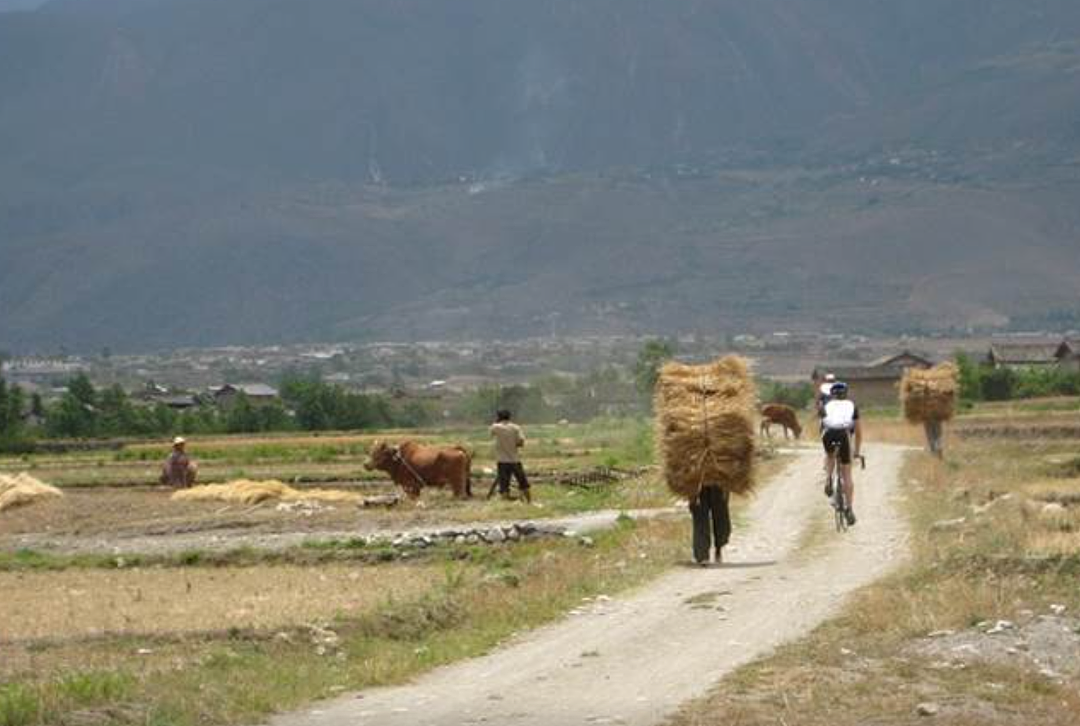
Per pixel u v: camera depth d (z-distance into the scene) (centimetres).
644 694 1652
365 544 3225
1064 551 2419
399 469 4362
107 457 8669
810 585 2367
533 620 2158
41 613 2395
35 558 3278
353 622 2053
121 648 1939
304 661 1856
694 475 2645
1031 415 8631
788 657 1827
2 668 1797
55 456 9288
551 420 13862
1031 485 3984
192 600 2516
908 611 2066
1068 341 15075
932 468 4553
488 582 2436
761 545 2919
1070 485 3991
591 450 7281
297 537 3528
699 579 2489
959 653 1841
